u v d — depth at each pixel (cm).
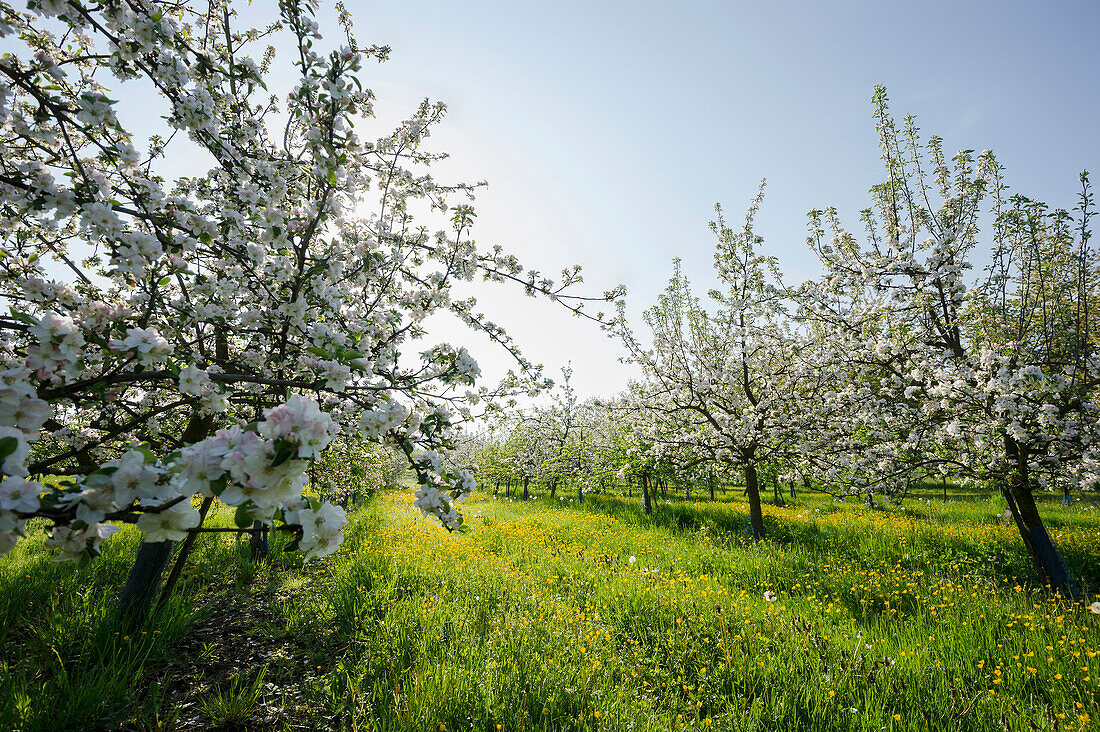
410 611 445
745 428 927
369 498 1544
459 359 329
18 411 158
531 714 302
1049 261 619
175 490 136
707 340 1088
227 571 625
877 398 822
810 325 919
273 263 369
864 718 295
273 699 333
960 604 488
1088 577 659
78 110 246
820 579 603
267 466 134
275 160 382
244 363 364
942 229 683
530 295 488
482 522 1091
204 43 351
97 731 283
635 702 320
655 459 1107
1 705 273
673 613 457
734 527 1086
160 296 289
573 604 508
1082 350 604
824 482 934
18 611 441
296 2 272
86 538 142
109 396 303
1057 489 639
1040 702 323
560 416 1980
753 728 291
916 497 1806
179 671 369
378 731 281
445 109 516
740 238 998
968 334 668
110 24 252
